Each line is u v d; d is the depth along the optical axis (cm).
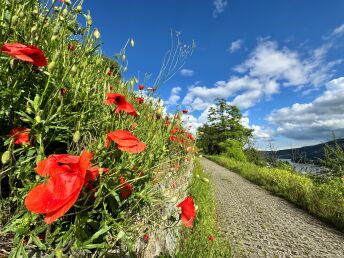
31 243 113
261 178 1548
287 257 569
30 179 120
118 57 202
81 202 119
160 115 214
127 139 116
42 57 107
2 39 122
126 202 145
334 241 665
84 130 147
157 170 180
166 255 291
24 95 135
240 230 722
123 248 145
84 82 154
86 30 166
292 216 881
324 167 1288
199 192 706
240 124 4959
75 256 113
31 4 140
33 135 118
